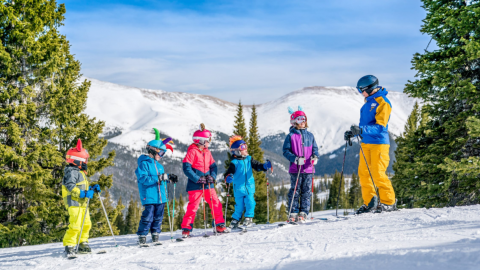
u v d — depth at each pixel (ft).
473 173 34.91
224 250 11.81
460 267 6.53
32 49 48.16
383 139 18.53
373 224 13.83
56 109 51.85
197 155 19.66
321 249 9.79
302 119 19.65
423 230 11.04
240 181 20.58
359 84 19.43
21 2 49.65
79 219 15.69
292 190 19.20
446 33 39.45
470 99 38.09
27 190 48.62
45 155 48.67
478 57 35.37
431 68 39.19
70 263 12.89
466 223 11.43
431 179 40.32
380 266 7.29
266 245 11.89
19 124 49.44
